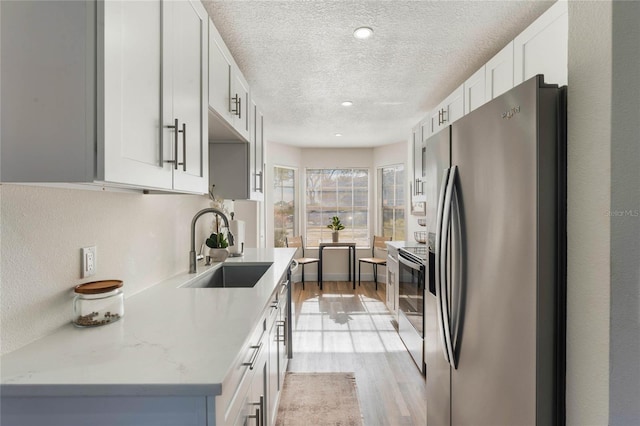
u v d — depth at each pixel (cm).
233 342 97
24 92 78
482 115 123
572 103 96
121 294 117
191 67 134
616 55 84
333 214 589
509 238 110
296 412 208
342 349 302
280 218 554
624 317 84
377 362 277
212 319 116
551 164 100
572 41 97
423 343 254
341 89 292
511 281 109
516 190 107
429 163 175
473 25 190
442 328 144
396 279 353
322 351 298
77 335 102
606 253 85
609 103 85
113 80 82
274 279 182
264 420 145
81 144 77
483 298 123
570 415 97
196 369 81
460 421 141
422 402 219
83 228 118
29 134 78
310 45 212
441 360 162
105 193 131
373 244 577
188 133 132
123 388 74
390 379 249
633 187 84
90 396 75
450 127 146
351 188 588
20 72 78
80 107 77
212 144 250
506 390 112
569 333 97
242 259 251
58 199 107
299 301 461
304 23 187
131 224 149
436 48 217
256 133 273
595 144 89
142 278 158
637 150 84
